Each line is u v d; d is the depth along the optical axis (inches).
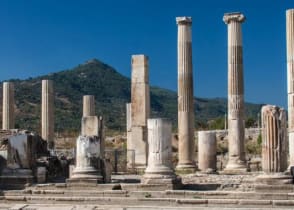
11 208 1034.7
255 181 1099.3
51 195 1120.8
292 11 1302.9
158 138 1139.9
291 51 1298.0
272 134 1058.7
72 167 1391.5
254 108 7317.9
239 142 1530.5
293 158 1277.1
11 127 2114.9
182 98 1600.6
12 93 2133.4
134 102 1755.7
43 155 1571.1
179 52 1615.4
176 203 1015.6
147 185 1102.4
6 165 1251.8
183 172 1545.3
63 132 3415.4
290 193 991.0
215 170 1562.5
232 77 1555.1
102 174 1199.6
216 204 993.5
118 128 4466.0
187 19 1614.2
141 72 1750.7
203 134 1588.3
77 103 6314.0
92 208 1007.6
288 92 1300.4
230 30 1571.1
